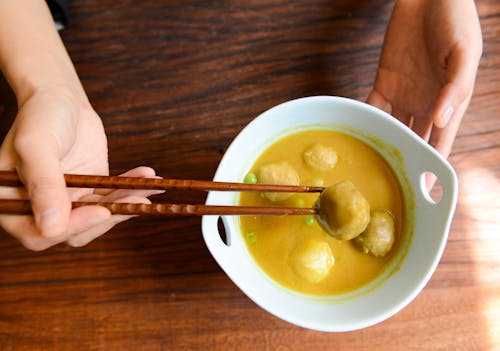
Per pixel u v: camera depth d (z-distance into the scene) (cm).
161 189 40
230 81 54
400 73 52
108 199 47
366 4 55
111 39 55
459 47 46
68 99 45
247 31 55
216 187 40
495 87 53
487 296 49
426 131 50
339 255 46
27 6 49
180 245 50
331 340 48
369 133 46
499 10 54
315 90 53
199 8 56
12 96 54
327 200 41
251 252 46
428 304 48
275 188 41
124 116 53
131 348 48
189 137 52
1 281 50
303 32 55
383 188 47
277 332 48
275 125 46
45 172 38
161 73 54
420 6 50
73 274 50
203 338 48
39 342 49
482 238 50
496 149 52
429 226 43
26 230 41
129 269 50
